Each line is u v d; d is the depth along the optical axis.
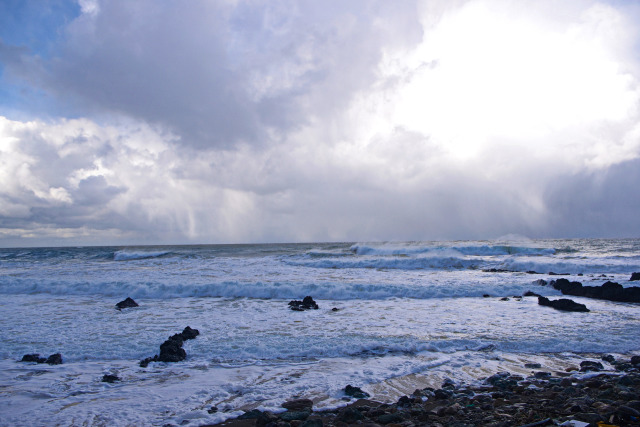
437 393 6.38
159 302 16.08
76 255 42.84
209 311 14.12
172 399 6.38
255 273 24.19
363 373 7.61
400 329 11.22
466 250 39.41
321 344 9.66
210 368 8.09
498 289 18.11
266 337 10.38
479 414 5.49
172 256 40.59
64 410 5.94
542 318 12.73
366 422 5.36
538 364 8.21
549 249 39.50
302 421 5.31
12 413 5.83
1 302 16.14
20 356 9.02
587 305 15.40
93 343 9.95
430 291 17.45
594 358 8.69
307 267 27.88
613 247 55.03
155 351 9.26
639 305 15.39
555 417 5.21
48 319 12.83
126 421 5.54
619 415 4.95
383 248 37.94
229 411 5.89
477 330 11.07
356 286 17.73
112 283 18.67
